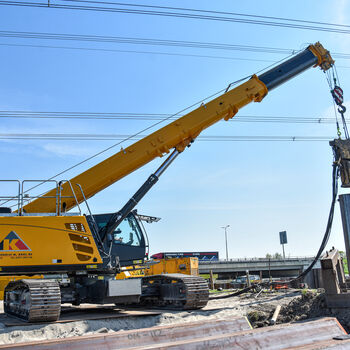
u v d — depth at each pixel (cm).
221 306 1094
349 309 923
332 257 989
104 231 1064
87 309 1094
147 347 632
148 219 1245
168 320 892
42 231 902
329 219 1113
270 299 1166
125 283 955
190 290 974
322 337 783
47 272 920
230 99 1254
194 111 1218
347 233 1060
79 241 927
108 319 859
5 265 857
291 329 765
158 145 1159
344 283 1114
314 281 1578
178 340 746
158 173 1157
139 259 1101
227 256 6912
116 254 1074
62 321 816
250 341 707
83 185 1108
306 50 1416
